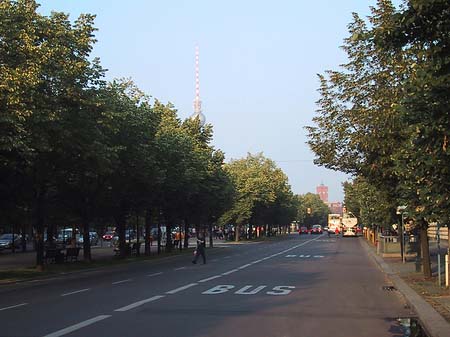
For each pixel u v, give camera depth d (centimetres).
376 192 2864
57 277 2556
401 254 3422
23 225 3922
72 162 2575
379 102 1850
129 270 2912
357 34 778
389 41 759
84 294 1739
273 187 9931
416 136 916
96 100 2366
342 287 1939
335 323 1187
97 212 3775
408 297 1547
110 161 2581
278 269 2792
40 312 1337
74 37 2327
